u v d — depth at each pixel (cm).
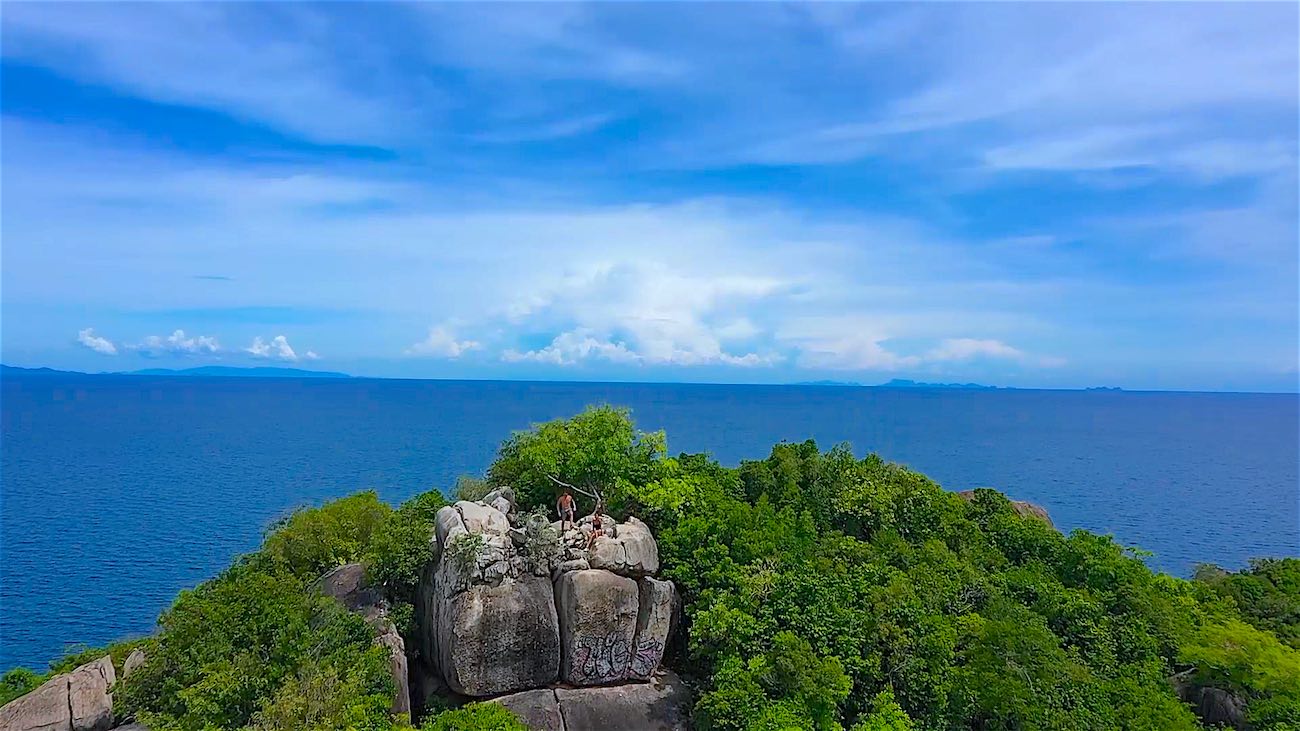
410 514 4834
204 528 12144
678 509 4681
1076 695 3988
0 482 16475
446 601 3900
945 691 3916
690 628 4259
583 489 4850
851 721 3919
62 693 3869
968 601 4694
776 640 3834
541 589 4028
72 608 8562
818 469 5772
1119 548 5700
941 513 5641
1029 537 5616
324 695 3206
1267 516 14612
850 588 4356
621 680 4066
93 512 13312
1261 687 4325
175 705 3447
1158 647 4834
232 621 3656
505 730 3325
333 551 4947
